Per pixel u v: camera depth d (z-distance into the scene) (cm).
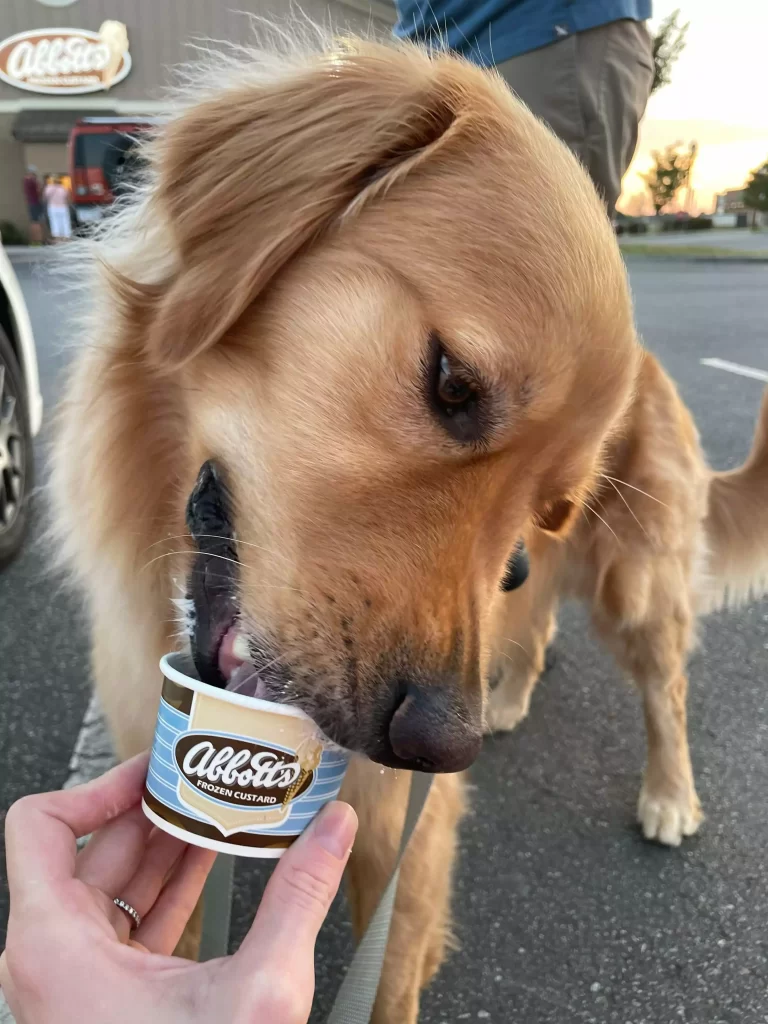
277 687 42
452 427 41
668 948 61
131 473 48
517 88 83
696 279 417
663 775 75
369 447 41
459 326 39
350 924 62
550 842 71
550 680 97
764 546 93
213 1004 28
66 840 35
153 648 50
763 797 78
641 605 80
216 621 44
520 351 40
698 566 87
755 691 94
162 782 34
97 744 73
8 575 102
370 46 46
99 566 50
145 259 45
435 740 39
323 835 34
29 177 575
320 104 42
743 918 64
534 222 41
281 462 42
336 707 41
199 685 33
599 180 85
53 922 31
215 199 41
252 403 43
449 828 55
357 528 41
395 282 40
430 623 41
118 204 49
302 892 32
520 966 59
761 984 58
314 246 42
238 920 61
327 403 41
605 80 81
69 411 51
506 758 82
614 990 58
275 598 42
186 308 42
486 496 43
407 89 43
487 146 43
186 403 46
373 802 50
